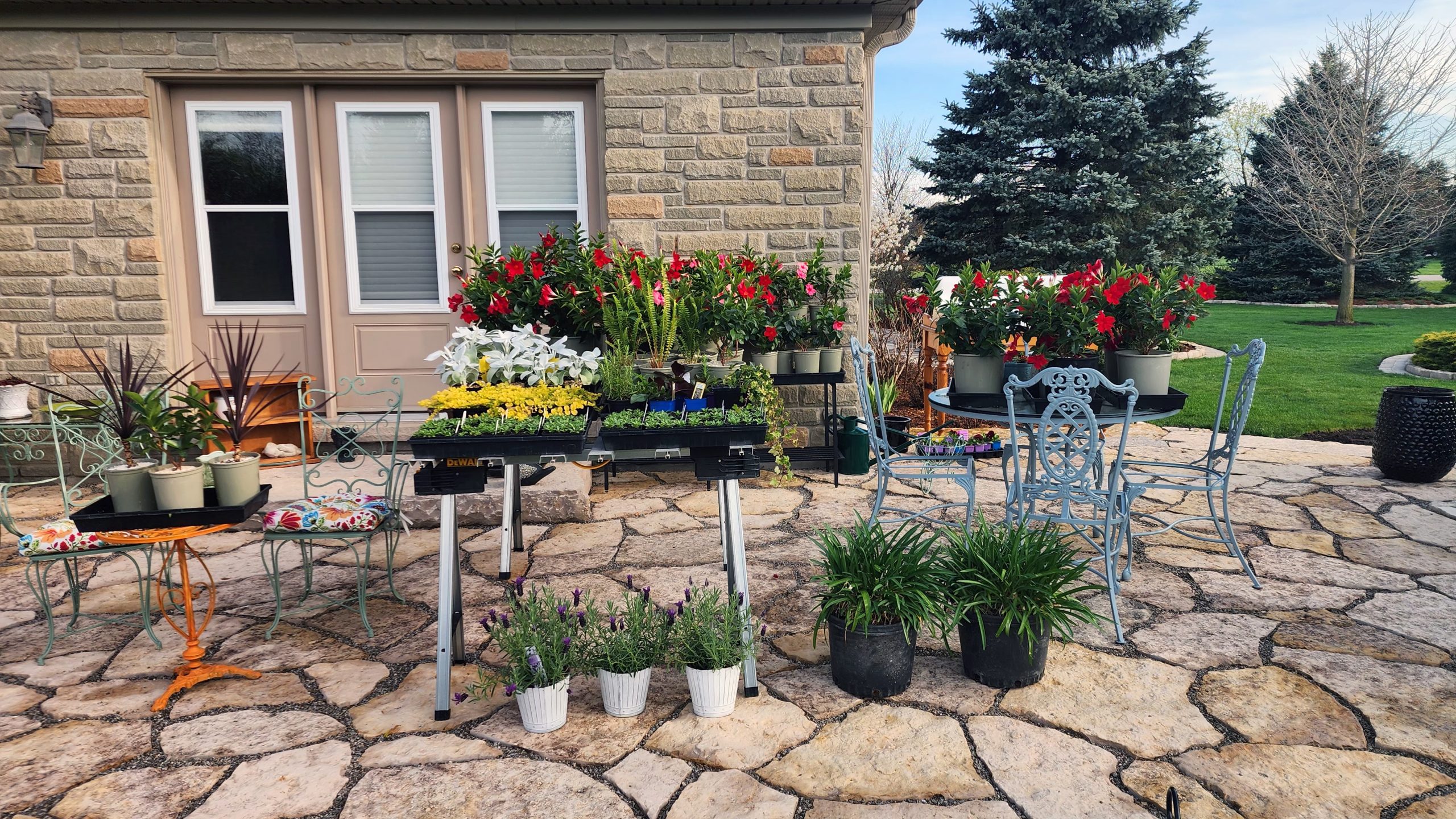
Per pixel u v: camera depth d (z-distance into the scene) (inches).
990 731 105.0
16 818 90.0
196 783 96.1
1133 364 150.7
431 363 247.6
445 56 229.8
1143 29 641.0
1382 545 175.0
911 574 115.5
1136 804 90.4
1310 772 95.8
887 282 496.1
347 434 161.9
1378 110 650.8
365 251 244.5
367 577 165.2
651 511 207.3
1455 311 715.4
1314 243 689.0
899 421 285.4
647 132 235.3
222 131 235.8
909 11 246.5
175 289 236.4
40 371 232.5
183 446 110.6
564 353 146.8
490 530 194.9
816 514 202.7
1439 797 91.1
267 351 244.2
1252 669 120.9
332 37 227.0
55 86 223.6
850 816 88.6
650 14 229.9
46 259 229.0
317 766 99.1
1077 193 625.9
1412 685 115.7
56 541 123.6
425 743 104.0
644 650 110.3
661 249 239.9
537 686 104.2
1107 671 120.6
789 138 237.5
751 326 198.8
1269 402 354.0
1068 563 119.6
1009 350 155.9
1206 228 650.8
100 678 122.8
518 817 89.4
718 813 89.6
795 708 111.7
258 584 162.2
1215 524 163.9
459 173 240.8
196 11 222.4
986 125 632.4
